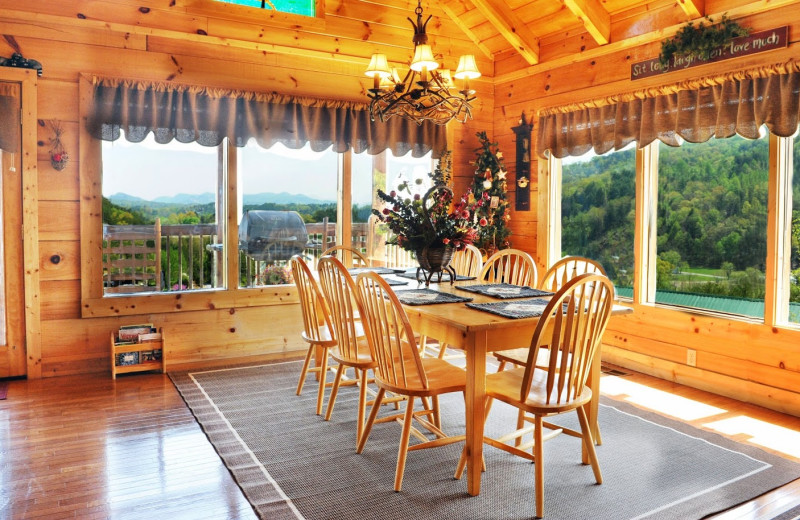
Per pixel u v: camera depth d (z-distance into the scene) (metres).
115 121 4.38
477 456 2.59
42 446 3.09
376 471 2.84
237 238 4.95
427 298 3.10
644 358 4.59
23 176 4.19
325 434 3.29
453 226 3.49
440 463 2.94
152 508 2.47
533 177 5.59
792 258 3.75
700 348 4.18
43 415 3.56
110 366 4.54
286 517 2.40
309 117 5.04
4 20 4.09
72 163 4.36
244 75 4.85
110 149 4.49
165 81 4.53
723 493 2.63
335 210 5.37
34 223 4.24
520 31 5.27
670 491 2.65
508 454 3.07
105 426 3.39
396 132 5.40
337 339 3.27
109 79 4.33
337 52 5.20
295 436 3.26
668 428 3.41
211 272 4.92
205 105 4.65
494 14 5.12
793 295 3.74
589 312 2.43
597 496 2.60
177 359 4.77
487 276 5.61
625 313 2.93
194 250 4.84
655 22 4.34
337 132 5.16
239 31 4.80
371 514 2.43
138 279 4.65
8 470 2.81
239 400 3.86
